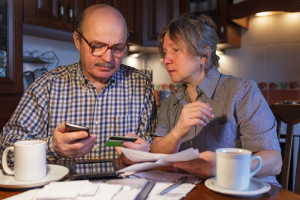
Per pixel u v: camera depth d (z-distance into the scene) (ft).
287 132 3.58
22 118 3.61
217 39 3.62
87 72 3.88
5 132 3.61
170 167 2.85
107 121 4.01
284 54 9.00
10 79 5.95
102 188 1.96
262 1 7.79
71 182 2.03
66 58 8.41
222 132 3.29
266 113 3.12
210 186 2.07
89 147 2.85
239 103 3.25
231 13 8.32
